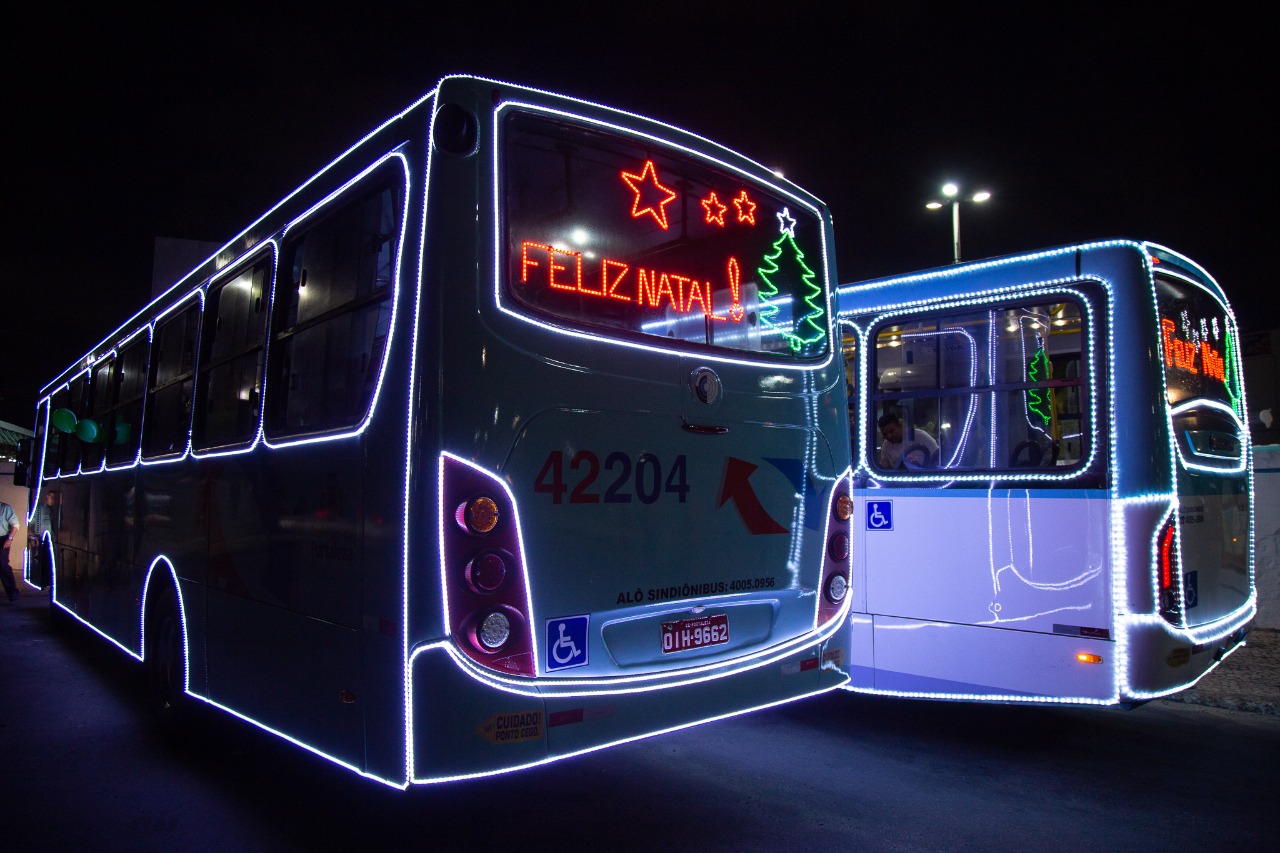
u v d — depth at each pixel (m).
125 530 6.86
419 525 3.25
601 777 4.91
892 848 3.97
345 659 3.62
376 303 3.66
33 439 11.74
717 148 4.41
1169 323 5.21
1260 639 8.32
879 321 5.79
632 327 3.91
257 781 4.95
